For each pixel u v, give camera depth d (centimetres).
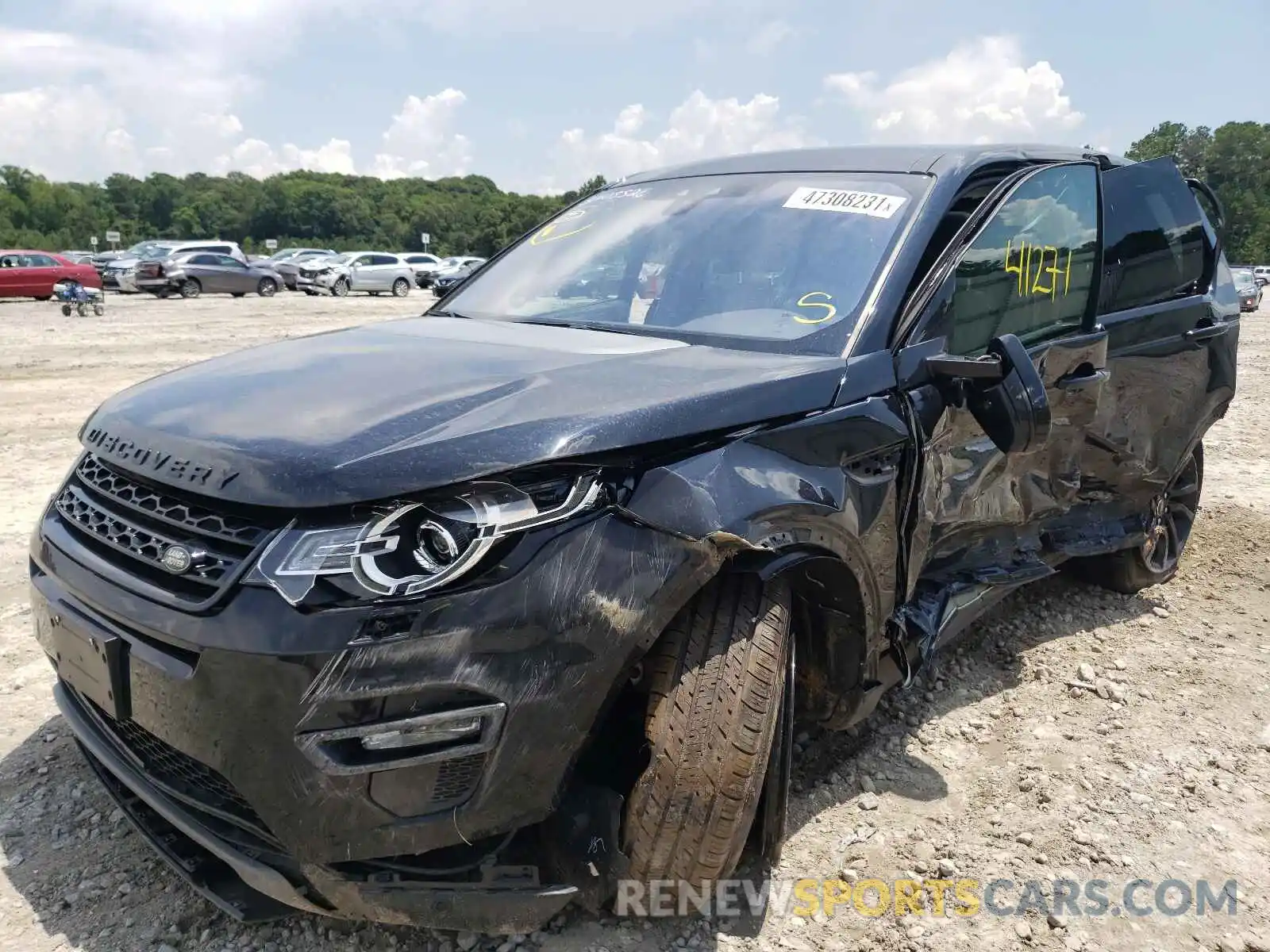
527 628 191
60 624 226
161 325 1902
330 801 188
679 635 219
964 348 302
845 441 251
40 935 232
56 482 668
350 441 201
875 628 274
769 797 235
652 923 242
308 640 183
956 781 313
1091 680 385
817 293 292
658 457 214
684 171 391
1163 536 486
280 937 233
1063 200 351
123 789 246
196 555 198
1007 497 344
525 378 238
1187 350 443
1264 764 327
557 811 214
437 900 202
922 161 335
